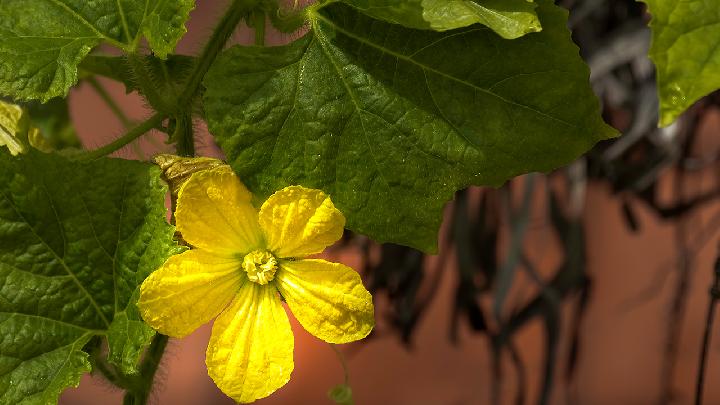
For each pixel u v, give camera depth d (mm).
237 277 496
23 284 500
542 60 502
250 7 522
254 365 490
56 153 500
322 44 507
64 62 501
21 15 502
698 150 822
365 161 504
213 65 497
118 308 507
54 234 501
